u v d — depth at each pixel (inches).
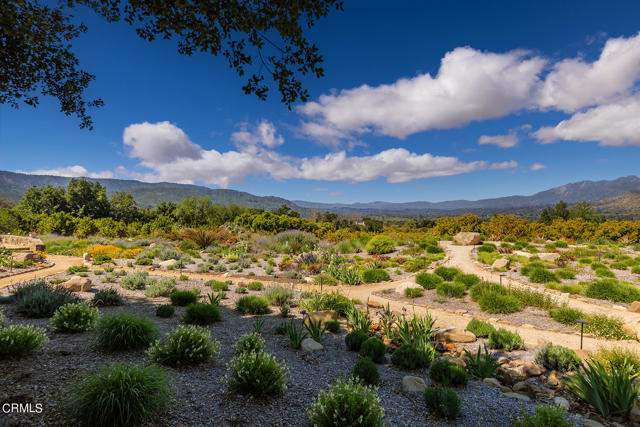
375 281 551.5
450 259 787.4
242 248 879.7
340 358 199.2
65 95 201.2
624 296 388.5
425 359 186.1
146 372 115.3
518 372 196.9
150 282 426.3
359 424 104.9
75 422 97.5
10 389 113.1
